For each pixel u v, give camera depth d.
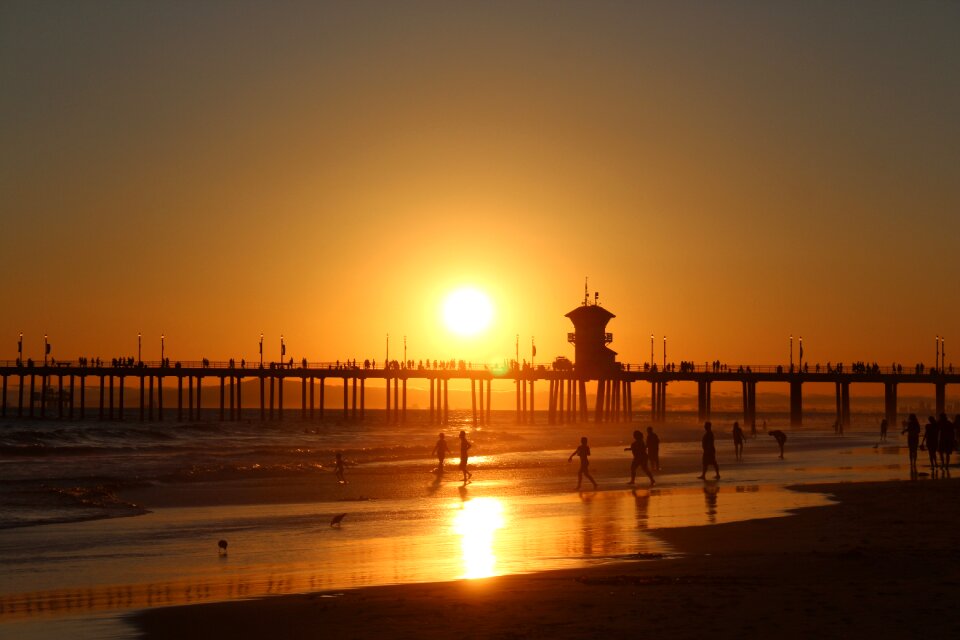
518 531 26.83
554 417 129.12
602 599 16.44
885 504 30.89
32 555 23.55
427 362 120.62
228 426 110.19
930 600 15.80
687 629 14.24
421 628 14.84
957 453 60.34
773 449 71.56
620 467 52.97
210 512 32.62
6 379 125.00
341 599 17.19
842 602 15.68
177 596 18.28
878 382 118.94
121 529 28.22
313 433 103.06
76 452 66.94
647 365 119.25
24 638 15.20
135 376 118.31
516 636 14.22
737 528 26.09
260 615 16.20
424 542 25.09
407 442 86.06
